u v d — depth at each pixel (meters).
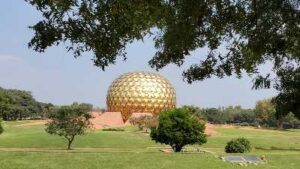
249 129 104.31
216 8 9.25
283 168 26.52
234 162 27.50
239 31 9.67
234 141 41.66
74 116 45.91
